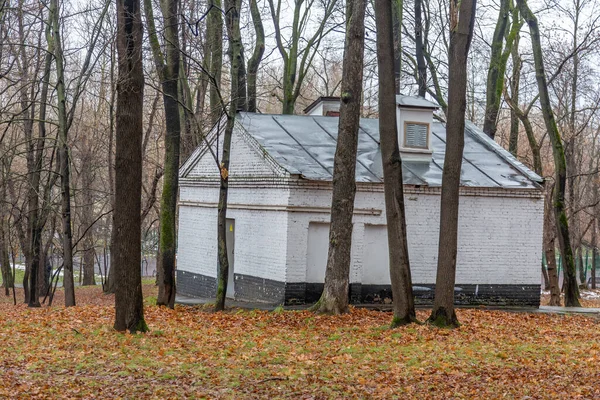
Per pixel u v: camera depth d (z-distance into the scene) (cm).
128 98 1445
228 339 1493
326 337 1558
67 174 2234
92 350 1286
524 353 1369
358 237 2238
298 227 2158
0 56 2395
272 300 2212
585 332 1745
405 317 1684
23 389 988
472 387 1078
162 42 2284
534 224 2384
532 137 3050
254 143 2355
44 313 1897
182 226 2870
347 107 1850
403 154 2453
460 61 1614
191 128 3041
